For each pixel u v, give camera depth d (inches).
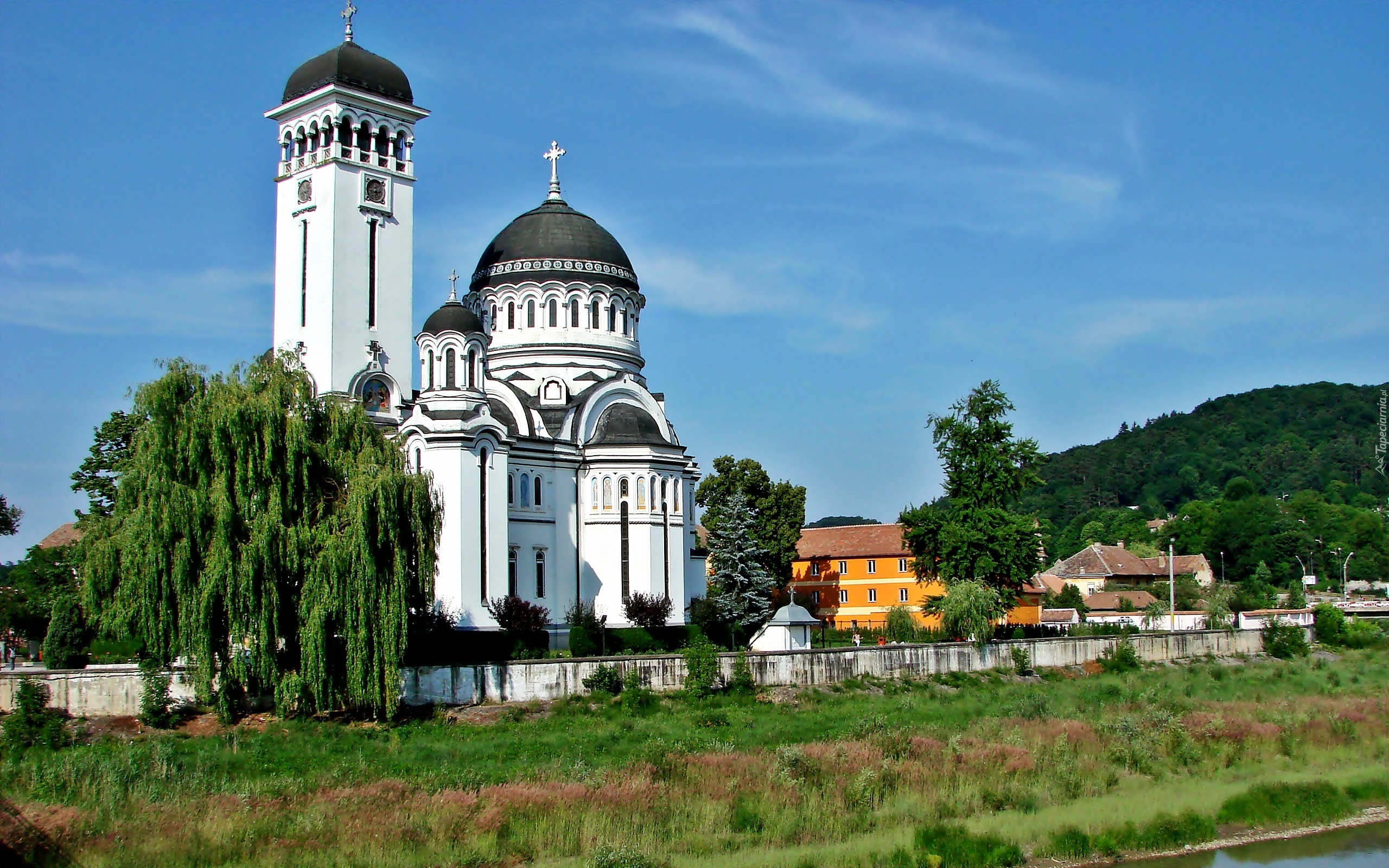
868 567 5452.8
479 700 2849.4
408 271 3932.1
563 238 4426.7
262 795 2010.3
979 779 2246.6
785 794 2082.9
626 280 4500.5
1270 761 2536.9
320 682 2534.5
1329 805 2192.4
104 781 2075.5
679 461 4082.2
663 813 2000.5
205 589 2484.0
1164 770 2431.1
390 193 3902.6
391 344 3865.7
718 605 4131.4
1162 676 3821.4
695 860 1777.8
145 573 2492.6
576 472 4015.8
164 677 2684.5
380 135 3917.3
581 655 3400.6
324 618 2532.0
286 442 2630.4
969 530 4128.9
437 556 2965.1
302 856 1787.6
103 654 3383.4
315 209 3804.1
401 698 2736.2
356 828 1871.3
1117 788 2282.2
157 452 2573.8
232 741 2479.1
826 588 5521.7
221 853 1788.9
